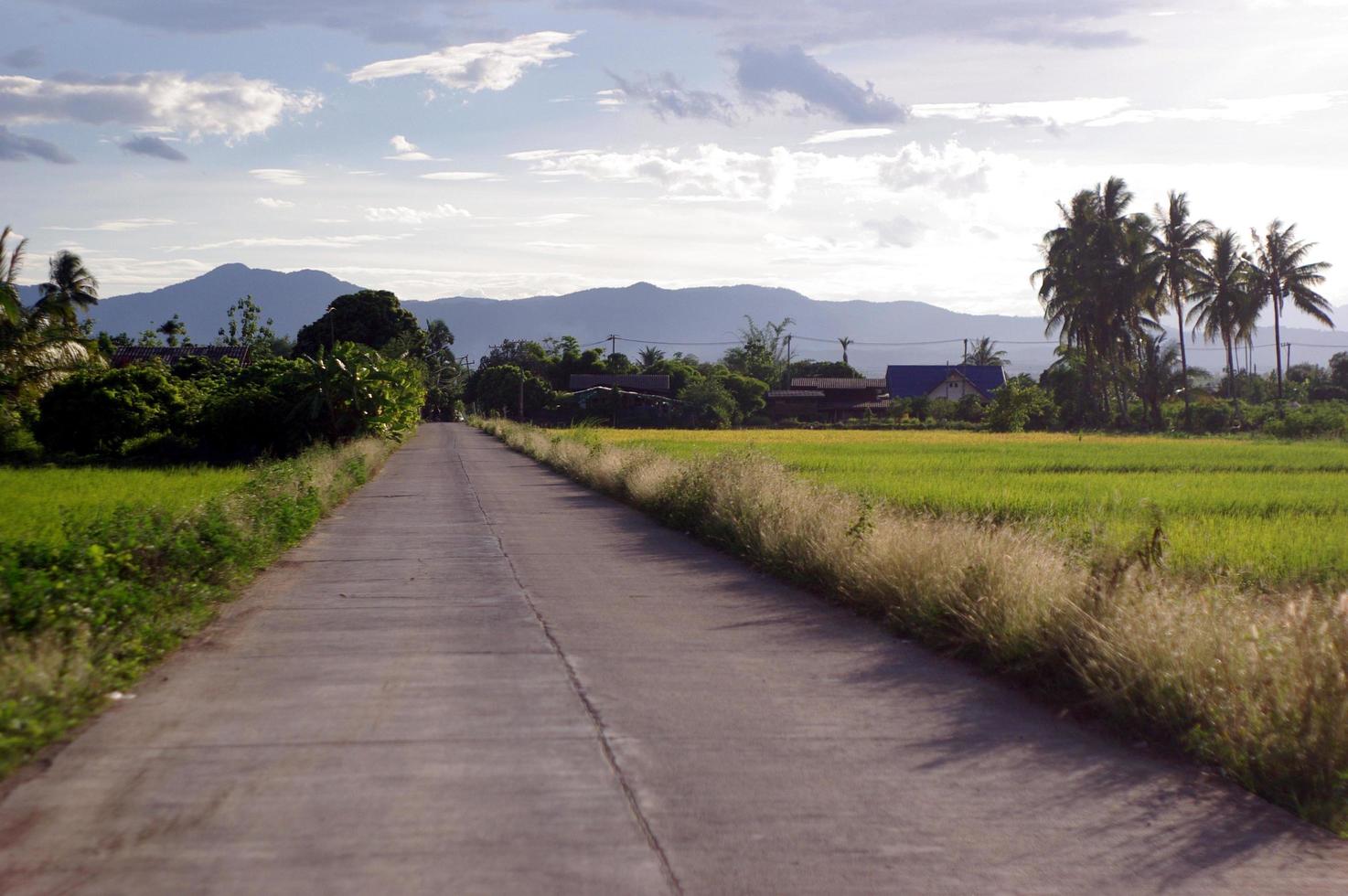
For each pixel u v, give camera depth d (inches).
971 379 4407.0
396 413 1653.5
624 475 925.2
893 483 944.9
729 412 3555.6
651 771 229.3
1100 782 230.4
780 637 371.2
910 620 371.6
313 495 755.4
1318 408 2559.1
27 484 935.7
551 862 180.2
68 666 282.2
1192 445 1823.3
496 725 262.1
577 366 4921.3
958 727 268.2
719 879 175.6
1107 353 2967.5
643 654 343.9
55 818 198.2
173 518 494.0
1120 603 303.4
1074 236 2928.2
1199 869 186.1
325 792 213.0
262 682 303.9
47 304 1555.1
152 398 1439.5
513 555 581.6
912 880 177.6
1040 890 175.8
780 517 543.2
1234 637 270.2
